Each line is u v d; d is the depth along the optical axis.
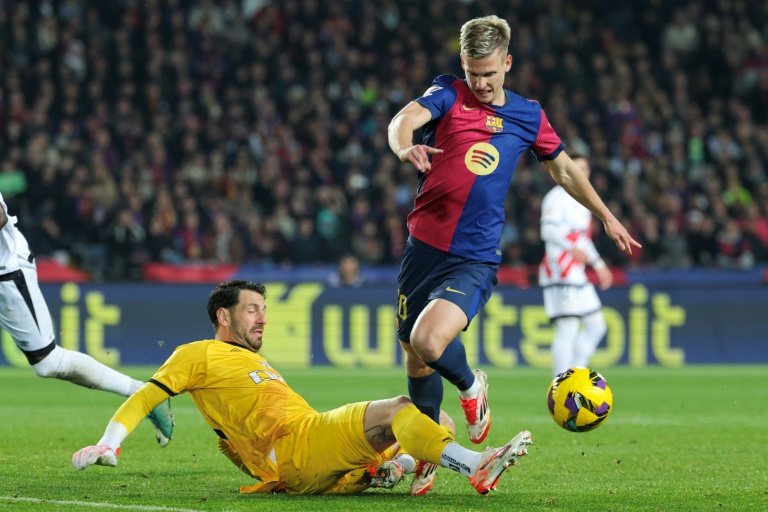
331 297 61.00
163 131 72.75
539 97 83.00
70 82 73.56
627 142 79.69
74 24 76.94
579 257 38.88
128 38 78.19
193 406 38.53
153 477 21.75
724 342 63.66
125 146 71.38
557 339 39.22
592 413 19.94
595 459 25.45
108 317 59.06
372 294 61.34
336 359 60.75
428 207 20.33
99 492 19.45
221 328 20.06
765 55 88.00
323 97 78.12
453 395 44.16
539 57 84.44
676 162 79.44
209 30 80.62
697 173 79.88
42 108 71.44
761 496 19.67
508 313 61.78
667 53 87.00
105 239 63.97
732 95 87.62
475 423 20.52
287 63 79.75
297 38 82.12
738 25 89.88
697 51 89.12
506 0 88.44
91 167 66.19
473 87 20.14
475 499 18.94
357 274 62.25
